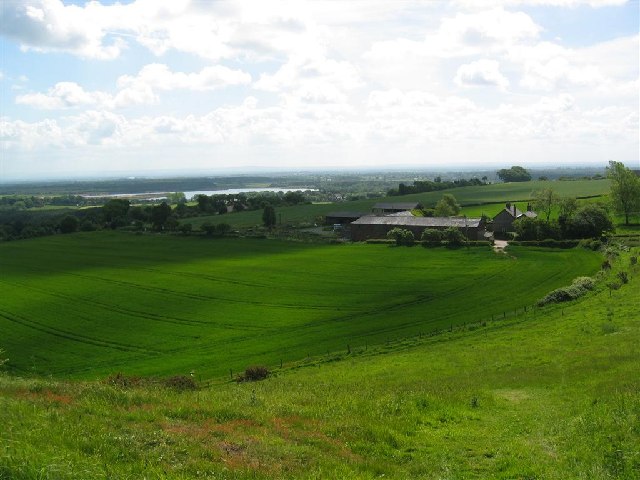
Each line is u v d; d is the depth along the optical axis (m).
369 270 102.56
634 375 26.75
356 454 17.12
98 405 19.69
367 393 27.97
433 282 89.62
